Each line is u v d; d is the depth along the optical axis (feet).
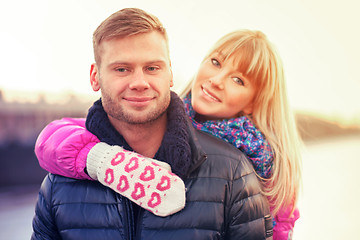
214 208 3.73
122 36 3.28
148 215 3.60
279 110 5.36
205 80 4.98
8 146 27.58
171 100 3.84
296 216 5.44
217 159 3.91
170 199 3.51
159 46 3.39
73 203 3.83
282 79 5.50
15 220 17.98
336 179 30.83
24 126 29.45
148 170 3.49
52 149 3.86
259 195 4.07
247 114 5.29
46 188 4.03
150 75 3.38
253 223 3.91
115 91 3.36
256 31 5.35
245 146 4.72
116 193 3.75
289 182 5.17
